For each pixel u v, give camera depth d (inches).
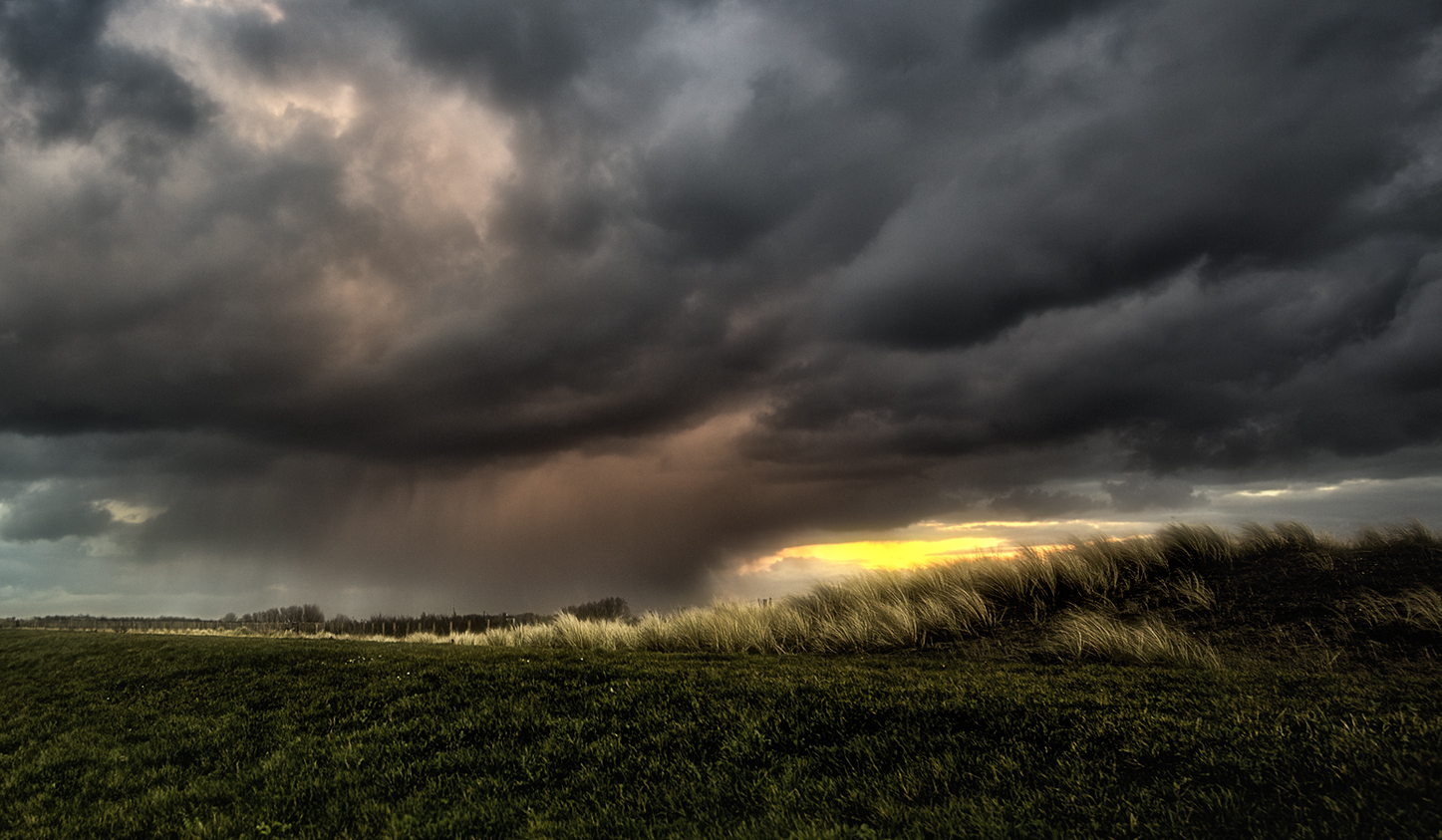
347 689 376.5
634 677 349.7
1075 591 475.5
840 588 617.0
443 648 559.8
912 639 451.2
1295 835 135.9
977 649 404.2
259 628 1331.2
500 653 488.1
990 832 148.8
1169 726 203.0
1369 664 284.0
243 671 461.4
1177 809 151.7
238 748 282.2
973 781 179.2
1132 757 184.2
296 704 349.7
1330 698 225.8
